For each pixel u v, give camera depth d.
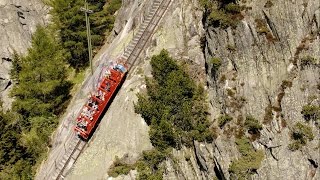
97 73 58.50
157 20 54.62
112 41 62.72
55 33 65.44
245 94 43.16
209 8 44.94
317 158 40.00
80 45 64.31
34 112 60.94
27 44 71.88
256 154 42.22
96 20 66.00
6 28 71.50
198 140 46.19
